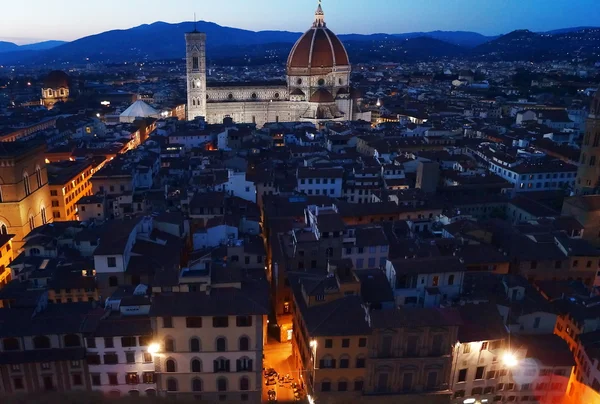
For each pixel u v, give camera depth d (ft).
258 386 258.98
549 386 264.72
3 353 236.02
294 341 302.66
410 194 462.60
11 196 427.74
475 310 268.82
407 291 284.20
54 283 299.17
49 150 647.15
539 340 272.51
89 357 241.96
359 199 531.91
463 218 417.69
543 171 572.51
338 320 252.01
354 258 334.44
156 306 242.58
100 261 297.94
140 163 531.09
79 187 542.16
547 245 364.38
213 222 368.07
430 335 249.34
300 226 368.89
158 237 345.72
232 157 590.96
